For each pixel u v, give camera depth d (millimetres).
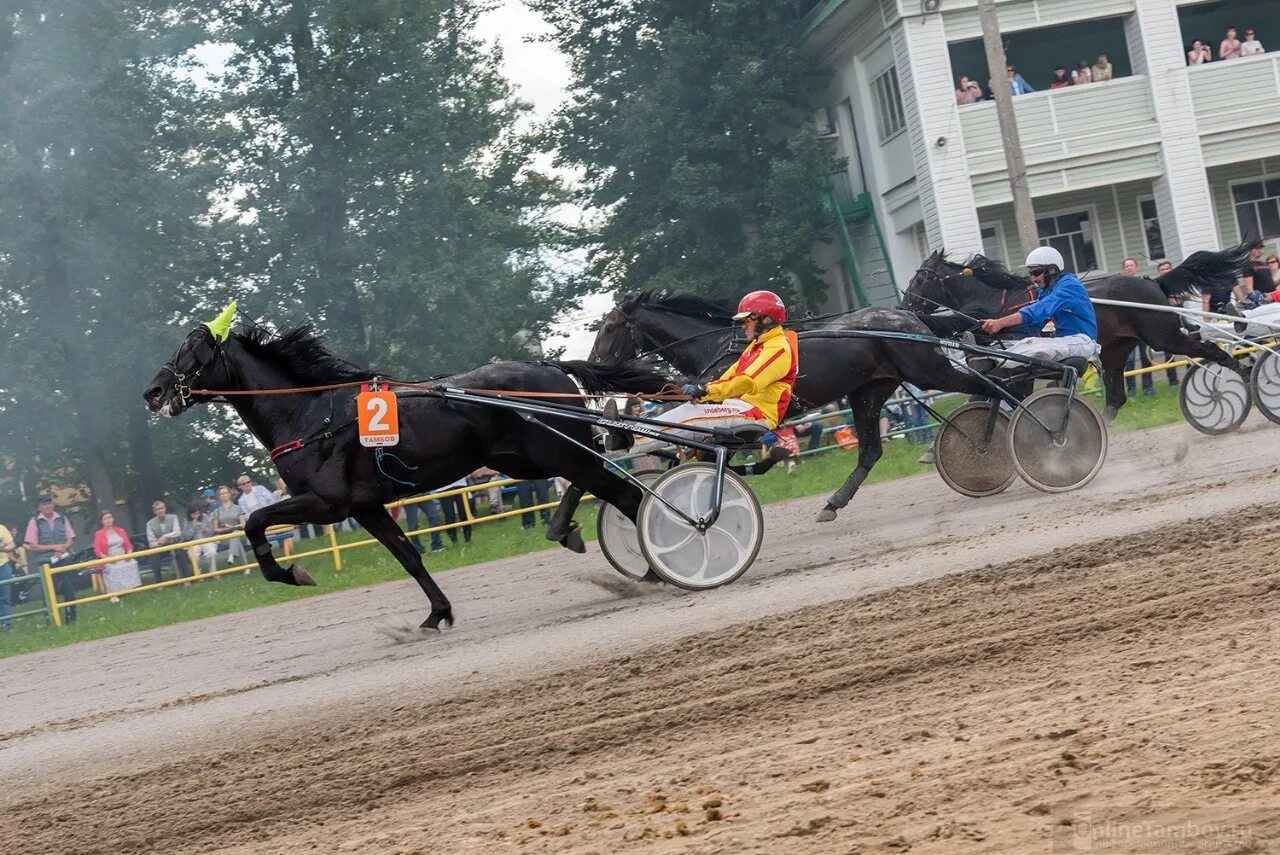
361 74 29844
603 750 6387
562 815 5324
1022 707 5715
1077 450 13172
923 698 6258
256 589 18922
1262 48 30547
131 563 20672
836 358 13227
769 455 12023
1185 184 28375
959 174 27875
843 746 5617
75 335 27375
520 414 11141
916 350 13266
